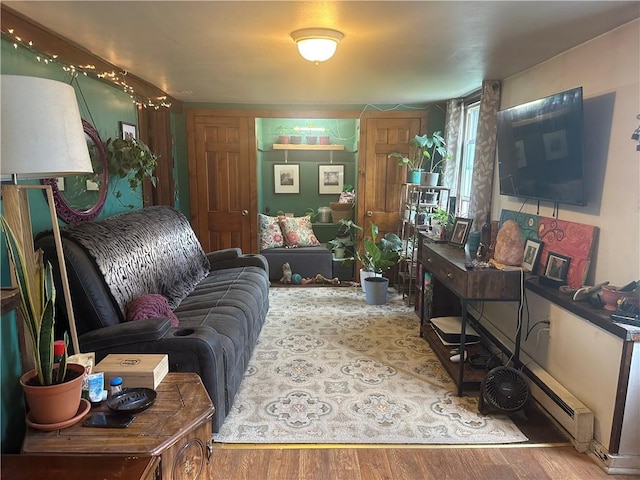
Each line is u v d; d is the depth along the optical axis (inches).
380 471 78.3
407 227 190.4
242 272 152.3
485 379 96.4
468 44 99.0
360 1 73.8
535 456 83.1
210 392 85.7
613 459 78.3
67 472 49.8
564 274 98.7
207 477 66.0
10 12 81.0
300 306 173.9
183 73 135.9
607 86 89.5
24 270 56.3
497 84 139.3
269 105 203.3
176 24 87.1
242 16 81.7
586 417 83.6
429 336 130.5
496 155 141.0
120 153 129.2
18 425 61.7
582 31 88.8
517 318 115.3
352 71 130.3
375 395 104.0
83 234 94.7
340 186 237.9
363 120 203.3
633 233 81.7
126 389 64.8
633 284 80.5
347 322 154.9
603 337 81.5
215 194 209.8
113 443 53.9
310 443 85.7
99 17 83.7
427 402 101.4
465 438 88.2
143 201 161.6
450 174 183.6
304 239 219.1
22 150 56.8
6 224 56.1
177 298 121.0
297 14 80.3
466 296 102.1
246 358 113.3
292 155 235.3
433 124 201.8
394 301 181.5
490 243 128.7
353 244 218.4
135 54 111.8
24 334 62.6
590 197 94.3
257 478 76.3
